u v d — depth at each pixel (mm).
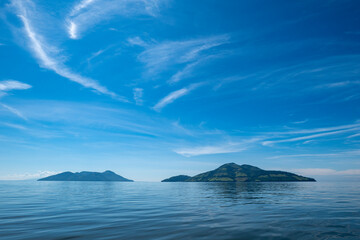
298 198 51406
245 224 22469
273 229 20250
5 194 70125
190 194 70750
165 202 45531
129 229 20594
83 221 24594
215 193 75562
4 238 17859
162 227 21344
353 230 19766
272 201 45281
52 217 27281
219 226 21641
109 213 30422
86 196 62969
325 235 18172
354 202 41719
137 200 50469
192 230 20062
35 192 81688
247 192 79250
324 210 31531
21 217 27328
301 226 21391
